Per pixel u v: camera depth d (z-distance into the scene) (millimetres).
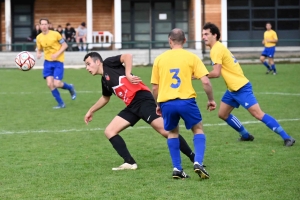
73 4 60656
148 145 16578
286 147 15875
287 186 11641
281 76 39156
